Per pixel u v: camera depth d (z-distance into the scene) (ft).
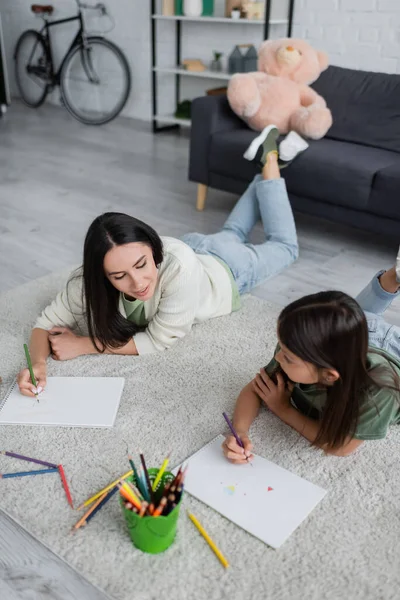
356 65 12.01
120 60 15.61
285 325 3.66
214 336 5.98
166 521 3.45
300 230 9.01
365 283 7.36
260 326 6.18
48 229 8.82
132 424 4.73
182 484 3.53
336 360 3.59
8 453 4.38
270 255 6.72
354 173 7.75
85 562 3.58
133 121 16.53
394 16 11.15
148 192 10.61
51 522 3.85
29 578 3.51
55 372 5.34
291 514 3.91
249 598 3.38
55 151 13.25
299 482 4.16
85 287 4.99
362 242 8.61
